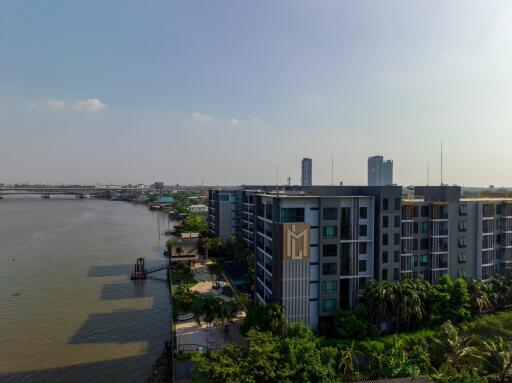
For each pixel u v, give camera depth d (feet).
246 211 403.95
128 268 379.35
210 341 201.36
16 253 441.27
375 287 196.13
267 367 129.49
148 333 224.53
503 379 146.20
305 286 197.16
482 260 248.32
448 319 201.67
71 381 172.76
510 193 311.68
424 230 237.04
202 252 438.81
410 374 151.12
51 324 235.61
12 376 175.94
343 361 151.43
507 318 206.28
